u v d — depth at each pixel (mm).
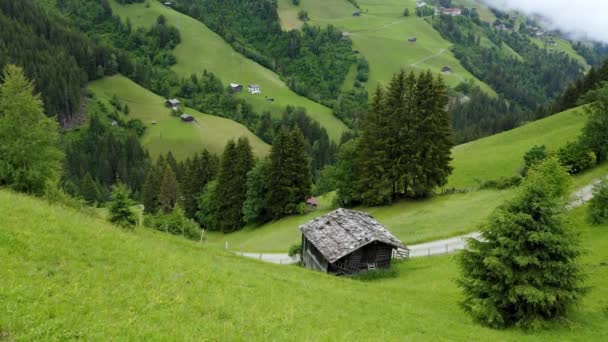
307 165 89250
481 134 191875
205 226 103125
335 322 22703
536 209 28453
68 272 18234
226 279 24891
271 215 91625
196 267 25250
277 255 65938
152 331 14695
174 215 68625
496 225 29109
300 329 19984
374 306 28656
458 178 94562
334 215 55781
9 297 13961
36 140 52406
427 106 73188
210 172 109125
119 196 39719
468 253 30453
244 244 78562
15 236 19594
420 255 54094
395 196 82125
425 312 30062
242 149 94938
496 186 76500
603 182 50812
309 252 56281
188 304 18734
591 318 29344
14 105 51750
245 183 94125
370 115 77500
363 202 83938
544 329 27938
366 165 78125
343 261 49156
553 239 27188
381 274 48438
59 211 29703
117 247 23797
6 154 51031
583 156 74312
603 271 36281
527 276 27828
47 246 19906
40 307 13938
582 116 106750
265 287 25781
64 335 12750
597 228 47844
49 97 191875
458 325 28203
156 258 24344
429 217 67938
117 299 16812
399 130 75250
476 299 29234
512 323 29188
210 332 16156
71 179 154250
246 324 18312
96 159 183625
